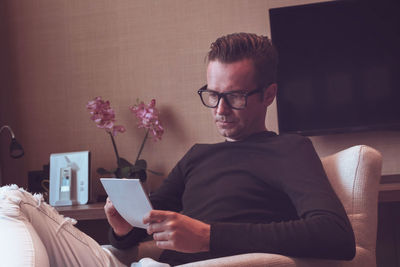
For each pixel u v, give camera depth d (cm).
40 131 291
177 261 124
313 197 105
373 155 126
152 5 280
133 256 137
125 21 283
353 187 124
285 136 126
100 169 264
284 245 100
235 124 131
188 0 276
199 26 274
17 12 295
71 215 220
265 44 135
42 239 120
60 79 290
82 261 126
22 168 291
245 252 102
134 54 281
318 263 104
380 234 238
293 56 253
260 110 134
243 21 269
